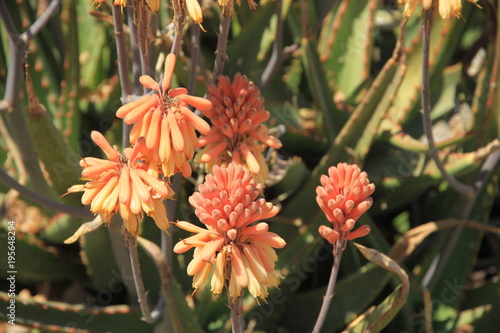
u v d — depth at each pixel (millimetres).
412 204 1372
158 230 1173
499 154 1173
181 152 858
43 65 1344
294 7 1341
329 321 1173
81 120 1352
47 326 1121
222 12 930
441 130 1440
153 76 1006
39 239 1289
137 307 1152
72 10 1202
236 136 964
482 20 1595
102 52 1387
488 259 1453
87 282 1303
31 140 1120
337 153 1168
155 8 865
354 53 1354
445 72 1383
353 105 1342
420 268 1226
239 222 846
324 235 898
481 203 1262
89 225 930
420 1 919
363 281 1147
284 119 1281
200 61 1135
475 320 1218
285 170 1194
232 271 853
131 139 863
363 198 895
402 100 1295
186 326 1039
